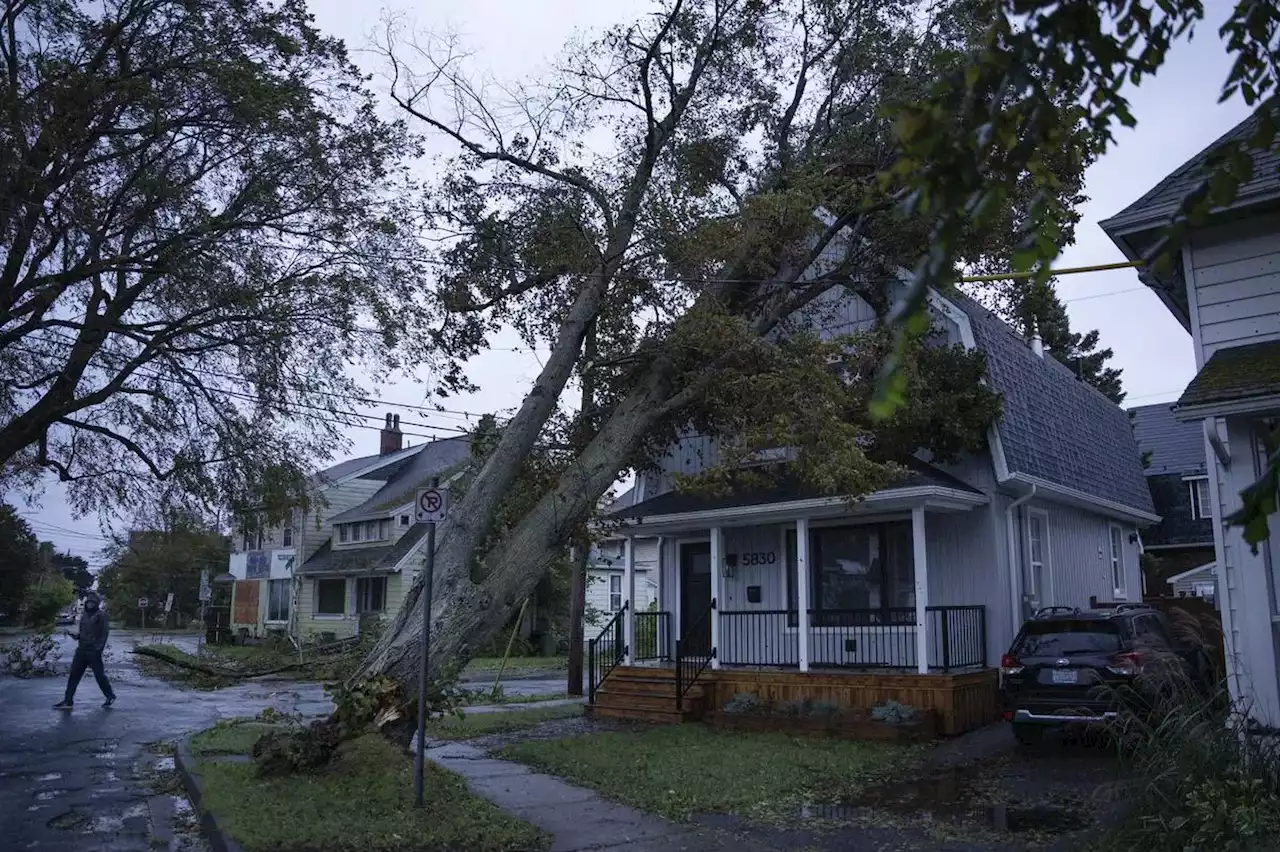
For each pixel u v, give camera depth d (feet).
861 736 44.39
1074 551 62.18
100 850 25.80
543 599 120.37
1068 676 38.86
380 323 50.44
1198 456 92.79
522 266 45.57
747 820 30.01
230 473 52.75
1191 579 86.48
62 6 43.01
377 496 132.87
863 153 46.73
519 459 37.86
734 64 48.67
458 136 44.73
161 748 42.63
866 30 47.83
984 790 33.35
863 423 48.16
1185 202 8.87
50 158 42.70
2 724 49.80
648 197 44.98
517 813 30.40
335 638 116.47
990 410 49.78
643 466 47.67
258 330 48.73
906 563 53.67
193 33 45.47
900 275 49.88
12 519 149.79
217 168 47.85
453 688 34.01
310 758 31.22
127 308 48.73
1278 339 31.58
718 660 55.31
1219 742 23.98
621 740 44.27
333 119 48.78
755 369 40.78
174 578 197.26
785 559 57.88
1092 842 24.80
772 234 43.37
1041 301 50.14
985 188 8.34
